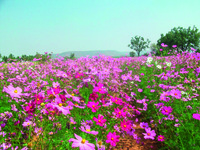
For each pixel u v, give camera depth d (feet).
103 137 11.16
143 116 16.34
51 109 8.40
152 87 19.48
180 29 176.14
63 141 9.02
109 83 18.25
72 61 30.35
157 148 11.71
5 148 7.19
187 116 12.41
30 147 7.44
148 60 25.88
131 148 11.49
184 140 10.75
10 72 22.08
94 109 11.21
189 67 20.98
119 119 13.16
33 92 11.41
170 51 30.89
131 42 236.22
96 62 25.35
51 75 22.59
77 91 14.40
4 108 11.43
